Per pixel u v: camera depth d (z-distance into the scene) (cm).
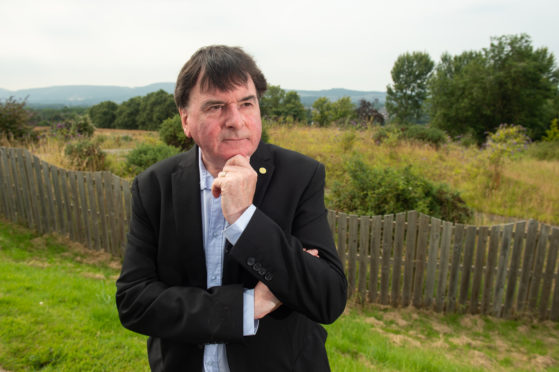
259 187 91
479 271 510
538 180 1038
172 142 977
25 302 340
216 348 93
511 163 1013
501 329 485
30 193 656
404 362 325
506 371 381
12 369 256
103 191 584
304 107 6594
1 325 297
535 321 504
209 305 81
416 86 6419
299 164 96
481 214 818
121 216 576
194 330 81
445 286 518
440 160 1145
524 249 502
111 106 8762
